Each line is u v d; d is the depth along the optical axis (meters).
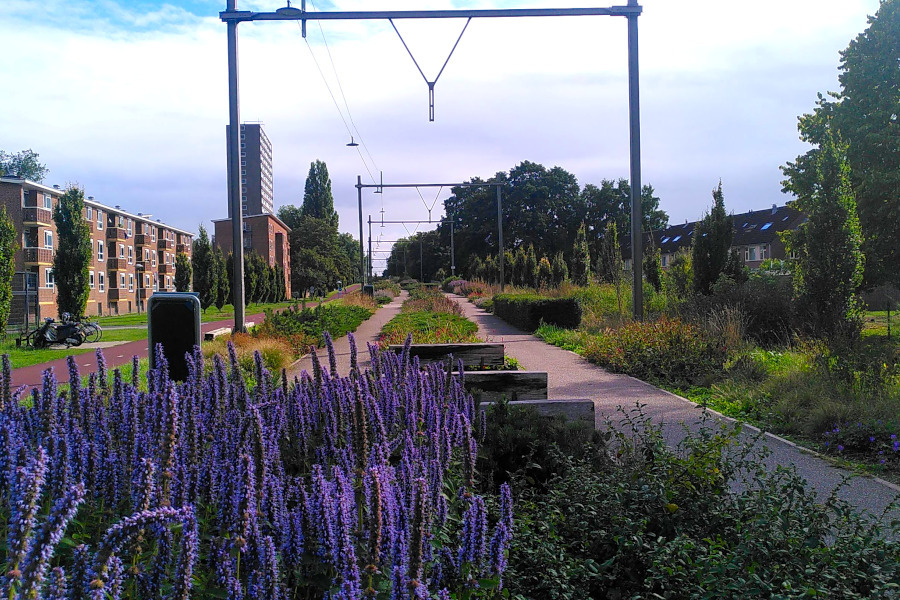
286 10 13.95
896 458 6.64
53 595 1.81
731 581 3.13
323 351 16.44
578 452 5.38
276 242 92.56
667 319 14.67
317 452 3.92
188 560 2.04
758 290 16.62
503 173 76.50
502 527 2.75
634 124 15.62
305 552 2.59
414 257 128.62
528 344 18.77
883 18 21.31
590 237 74.19
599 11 14.65
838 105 22.25
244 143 122.00
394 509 2.62
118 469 3.13
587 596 3.49
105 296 60.50
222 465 2.80
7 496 2.63
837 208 12.07
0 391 3.91
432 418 4.28
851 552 3.47
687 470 4.38
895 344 10.72
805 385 9.30
